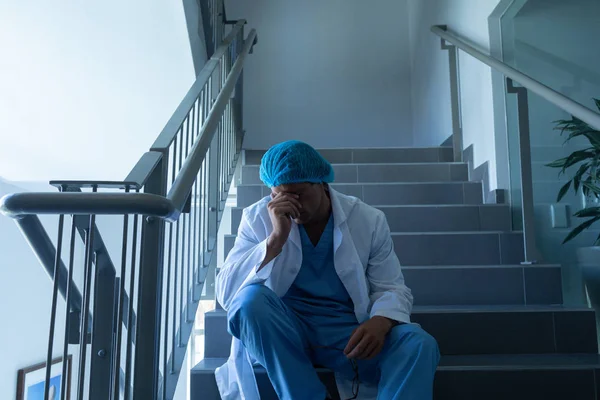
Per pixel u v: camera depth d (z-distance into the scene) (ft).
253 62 13.73
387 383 3.73
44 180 12.24
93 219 3.12
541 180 6.98
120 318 3.22
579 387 4.56
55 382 10.85
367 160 10.36
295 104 13.60
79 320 4.77
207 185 6.89
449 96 10.48
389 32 13.91
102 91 9.20
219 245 12.95
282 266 4.41
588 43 6.30
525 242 6.41
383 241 4.59
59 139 10.66
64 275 4.44
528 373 4.58
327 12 13.96
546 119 6.88
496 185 8.08
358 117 13.55
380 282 4.51
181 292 5.13
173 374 4.77
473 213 7.67
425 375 3.67
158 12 7.34
